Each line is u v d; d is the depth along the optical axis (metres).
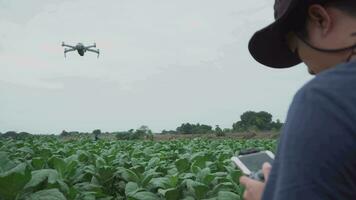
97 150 13.14
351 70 1.30
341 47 1.40
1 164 5.34
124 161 8.88
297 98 1.32
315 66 1.51
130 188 5.68
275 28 1.61
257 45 1.77
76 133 36.16
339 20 1.40
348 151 1.18
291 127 1.27
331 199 1.16
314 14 1.45
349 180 1.17
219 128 42.34
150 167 8.05
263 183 1.58
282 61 1.86
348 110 1.22
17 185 4.48
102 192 6.62
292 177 1.21
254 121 48.66
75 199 5.42
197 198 5.58
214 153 12.09
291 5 1.47
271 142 20.45
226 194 4.93
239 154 2.27
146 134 36.22
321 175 1.17
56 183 5.07
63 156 10.96
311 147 1.20
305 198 1.17
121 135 35.78
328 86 1.28
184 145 18.56
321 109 1.24
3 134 27.86
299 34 1.54
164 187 5.81
